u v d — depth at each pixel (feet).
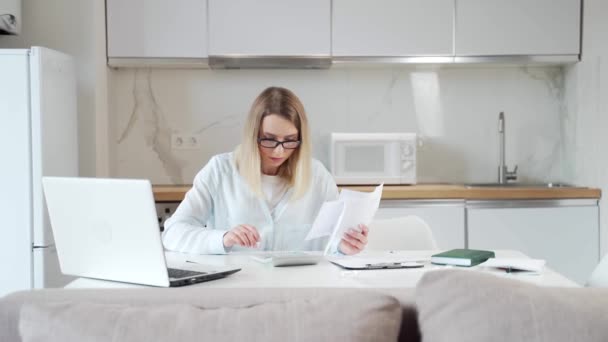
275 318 3.70
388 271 6.02
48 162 10.48
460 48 12.87
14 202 10.23
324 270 6.08
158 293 4.22
